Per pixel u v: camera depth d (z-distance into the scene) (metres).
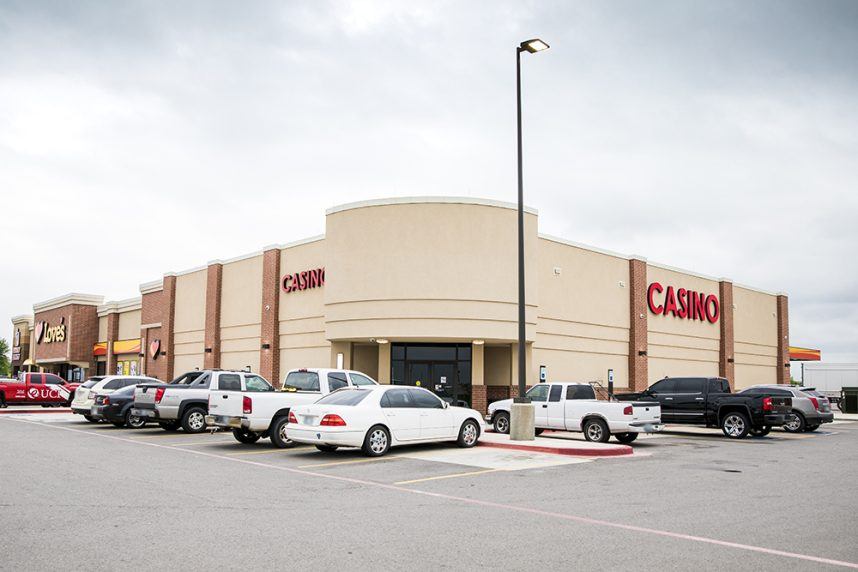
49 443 18.31
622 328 36.78
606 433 19.58
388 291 27.95
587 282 34.62
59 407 38.22
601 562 6.89
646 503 10.15
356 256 28.72
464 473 13.14
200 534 7.93
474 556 7.06
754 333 48.78
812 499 10.63
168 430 23.05
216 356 39.12
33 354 60.75
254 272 37.22
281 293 35.22
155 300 45.97
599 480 12.41
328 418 15.02
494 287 28.08
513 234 28.83
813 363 50.06
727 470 14.09
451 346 30.73
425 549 7.33
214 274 40.00
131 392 23.81
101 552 7.09
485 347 31.67
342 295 28.92
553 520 8.87
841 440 22.36
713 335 44.34
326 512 9.27
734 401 22.81
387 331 27.77
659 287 39.22
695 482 12.30
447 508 9.62
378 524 8.54
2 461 14.35
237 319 38.12
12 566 6.57
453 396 30.41
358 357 31.61
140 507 9.49
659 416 20.22
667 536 8.04
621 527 8.50
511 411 18.41
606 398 20.67
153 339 45.75
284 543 7.54
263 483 11.76
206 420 18.06
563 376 32.59
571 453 16.33
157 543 7.49
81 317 54.12
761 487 11.81
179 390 21.42
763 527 8.57
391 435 15.88
